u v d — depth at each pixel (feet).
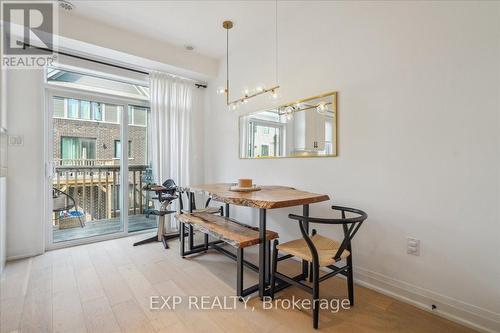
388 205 6.34
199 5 8.28
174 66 11.21
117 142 11.31
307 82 8.32
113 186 11.41
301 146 8.52
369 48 6.68
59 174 10.09
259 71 10.17
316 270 5.02
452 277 5.34
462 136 5.18
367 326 5.10
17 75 8.61
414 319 5.33
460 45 5.18
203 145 13.60
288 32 8.96
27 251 8.71
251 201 5.85
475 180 5.04
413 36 5.86
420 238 5.80
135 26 9.55
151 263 8.19
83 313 5.46
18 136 8.60
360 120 6.89
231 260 8.49
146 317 5.35
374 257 6.62
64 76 10.02
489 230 4.88
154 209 11.93
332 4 7.56
